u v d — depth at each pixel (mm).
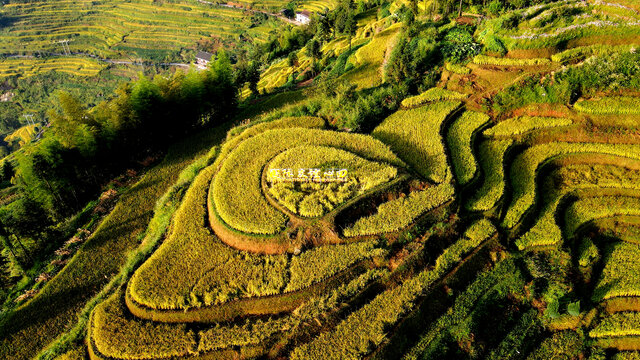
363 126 42656
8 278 35500
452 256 30375
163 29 171250
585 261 32469
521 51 46812
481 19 57469
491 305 29188
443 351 25766
